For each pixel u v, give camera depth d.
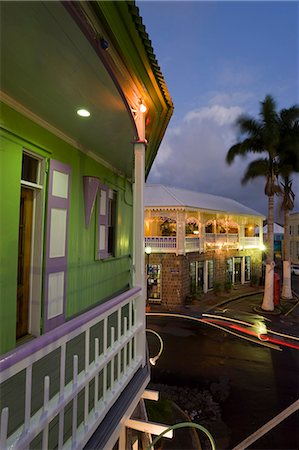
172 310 15.70
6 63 2.45
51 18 1.90
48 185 3.63
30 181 3.50
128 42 2.51
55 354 3.08
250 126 15.40
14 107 3.02
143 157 3.39
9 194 2.94
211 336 11.97
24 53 2.30
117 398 2.66
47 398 1.70
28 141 3.26
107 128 3.96
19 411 2.06
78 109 3.34
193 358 9.78
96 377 2.27
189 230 20.83
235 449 5.55
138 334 3.35
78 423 2.22
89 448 2.00
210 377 8.47
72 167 4.28
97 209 5.16
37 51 2.28
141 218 3.41
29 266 3.50
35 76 2.63
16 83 2.75
